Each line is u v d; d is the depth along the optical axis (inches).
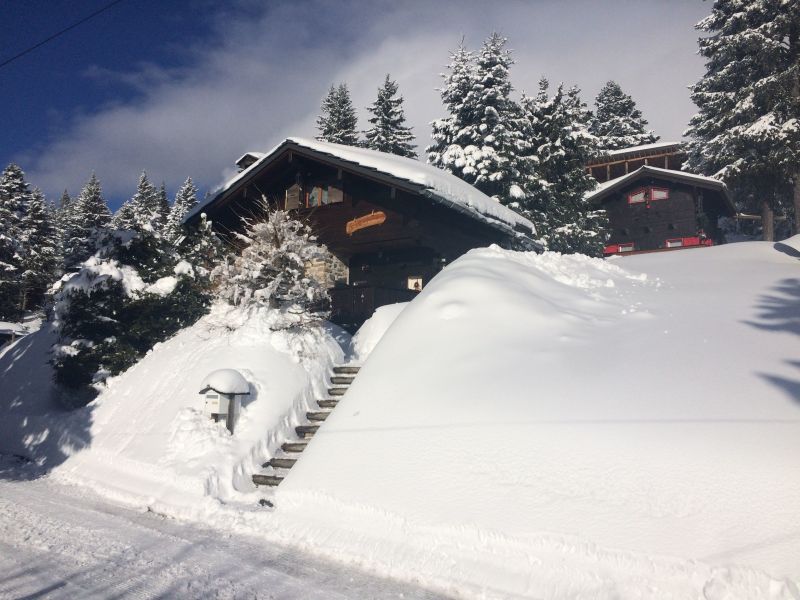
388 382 326.0
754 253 650.2
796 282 425.4
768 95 1250.0
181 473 323.9
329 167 764.6
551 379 278.5
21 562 219.6
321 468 284.5
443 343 341.7
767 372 247.3
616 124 2458.2
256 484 327.3
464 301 375.9
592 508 202.2
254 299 446.6
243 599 184.9
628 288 455.8
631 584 175.6
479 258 471.8
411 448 265.4
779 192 1358.3
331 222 780.0
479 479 233.3
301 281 454.0
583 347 307.1
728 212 1523.1
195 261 594.2
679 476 199.2
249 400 375.2
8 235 1686.8
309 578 205.3
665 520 188.4
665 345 294.8
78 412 496.7
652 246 1488.7
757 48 1252.5
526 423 249.3
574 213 1211.9
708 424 217.8
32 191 1973.4
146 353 544.7
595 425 234.7
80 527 270.8
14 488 367.2
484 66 1214.3
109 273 540.4
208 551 234.2
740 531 176.1
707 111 1523.1
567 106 1249.4
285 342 428.5
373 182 725.9
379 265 801.6
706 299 390.6
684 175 1421.0
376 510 242.2
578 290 430.9
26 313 1812.3
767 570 162.4
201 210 778.2
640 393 248.8
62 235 1982.0
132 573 207.9
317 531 247.1
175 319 562.9
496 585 191.6
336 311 655.8
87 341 537.0
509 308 360.2
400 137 1886.1
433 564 207.9
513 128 1205.1
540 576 190.1
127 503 322.3
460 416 270.7
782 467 188.5
